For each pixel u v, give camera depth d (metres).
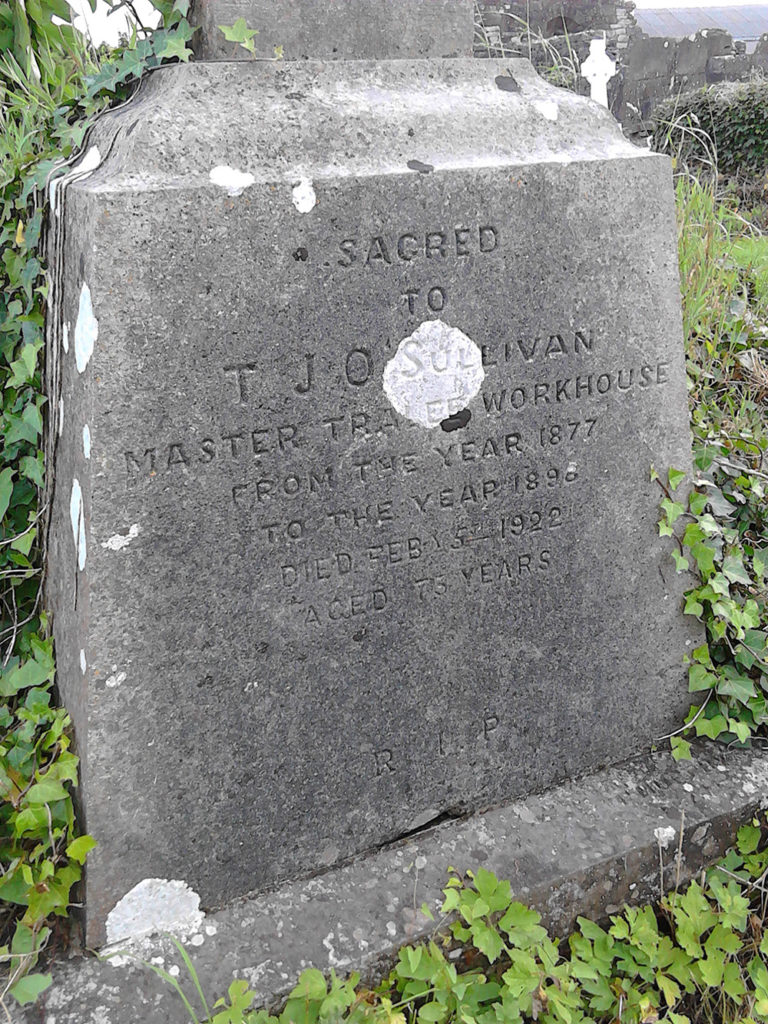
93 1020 1.42
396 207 1.54
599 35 9.12
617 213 1.77
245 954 1.55
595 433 1.87
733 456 2.73
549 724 1.96
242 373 1.47
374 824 1.79
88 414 1.39
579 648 1.96
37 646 1.77
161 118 1.42
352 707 1.72
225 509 1.51
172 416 1.43
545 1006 1.62
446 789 1.86
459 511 1.75
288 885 1.70
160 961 1.53
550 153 1.71
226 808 1.62
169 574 1.49
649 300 1.85
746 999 1.71
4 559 1.97
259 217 1.43
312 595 1.63
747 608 2.12
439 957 1.58
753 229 4.47
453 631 1.80
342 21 1.65
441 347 1.65
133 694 1.50
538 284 1.71
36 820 1.50
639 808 1.90
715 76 10.70
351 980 1.53
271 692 1.63
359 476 1.63
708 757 2.06
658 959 1.73
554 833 1.84
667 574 2.03
